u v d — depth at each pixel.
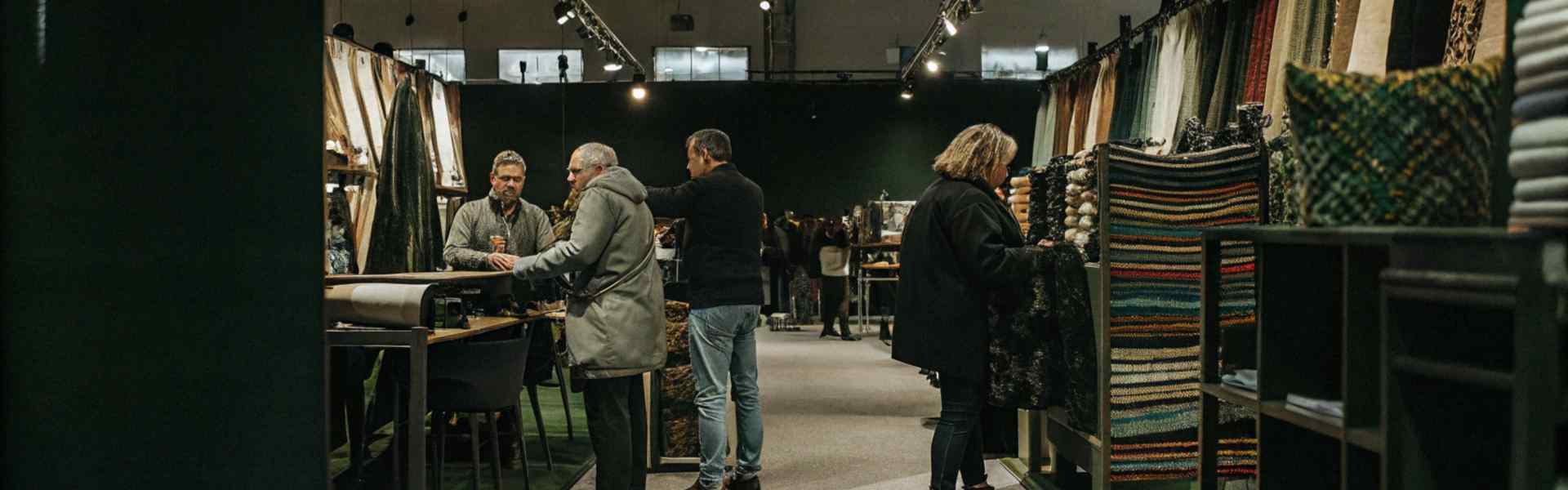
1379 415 1.77
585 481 4.63
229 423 1.88
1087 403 3.50
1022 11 17.22
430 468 4.82
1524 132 1.49
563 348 6.64
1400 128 1.70
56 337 1.71
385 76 7.06
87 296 1.73
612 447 3.64
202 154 1.86
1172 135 5.95
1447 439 1.57
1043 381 3.51
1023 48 17.23
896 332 3.57
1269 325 2.05
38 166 1.68
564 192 14.76
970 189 3.45
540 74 17.55
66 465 1.71
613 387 3.66
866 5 17.61
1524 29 1.52
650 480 4.63
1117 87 7.00
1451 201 1.69
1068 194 3.85
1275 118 4.27
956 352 3.44
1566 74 1.43
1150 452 3.47
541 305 4.80
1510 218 1.54
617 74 17.53
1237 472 3.35
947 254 3.47
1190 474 3.48
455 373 3.66
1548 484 1.32
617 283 3.62
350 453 4.21
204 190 1.86
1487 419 1.58
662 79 17.66
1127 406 3.46
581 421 6.16
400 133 4.26
